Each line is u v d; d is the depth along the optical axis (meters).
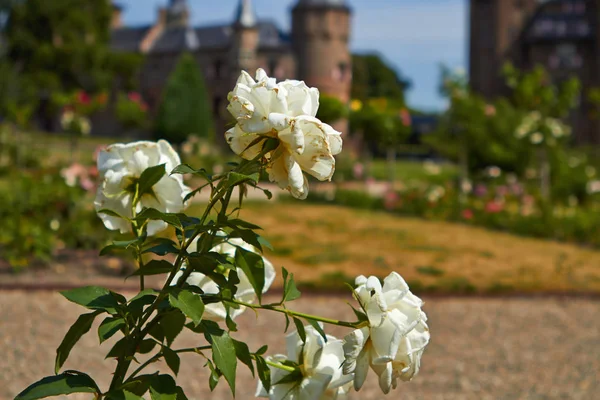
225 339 1.50
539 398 4.62
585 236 13.34
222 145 39.75
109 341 5.36
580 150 27.45
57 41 58.38
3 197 9.04
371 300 1.42
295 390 1.59
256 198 18.42
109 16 61.47
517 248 11.70
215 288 1.69
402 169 37.19
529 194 17.91
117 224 1.70
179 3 67.06
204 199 12.48
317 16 51.12
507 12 58.22
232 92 1.40
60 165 19.05
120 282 7.49
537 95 18.83
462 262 10.01
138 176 1.70
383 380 1.40
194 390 4.42
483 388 4.80
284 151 1.38
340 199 18.73
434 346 5.87
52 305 6.38
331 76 51.50
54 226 8.90
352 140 41.56
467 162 19.61
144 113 47.72
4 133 22.97
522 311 7.31
